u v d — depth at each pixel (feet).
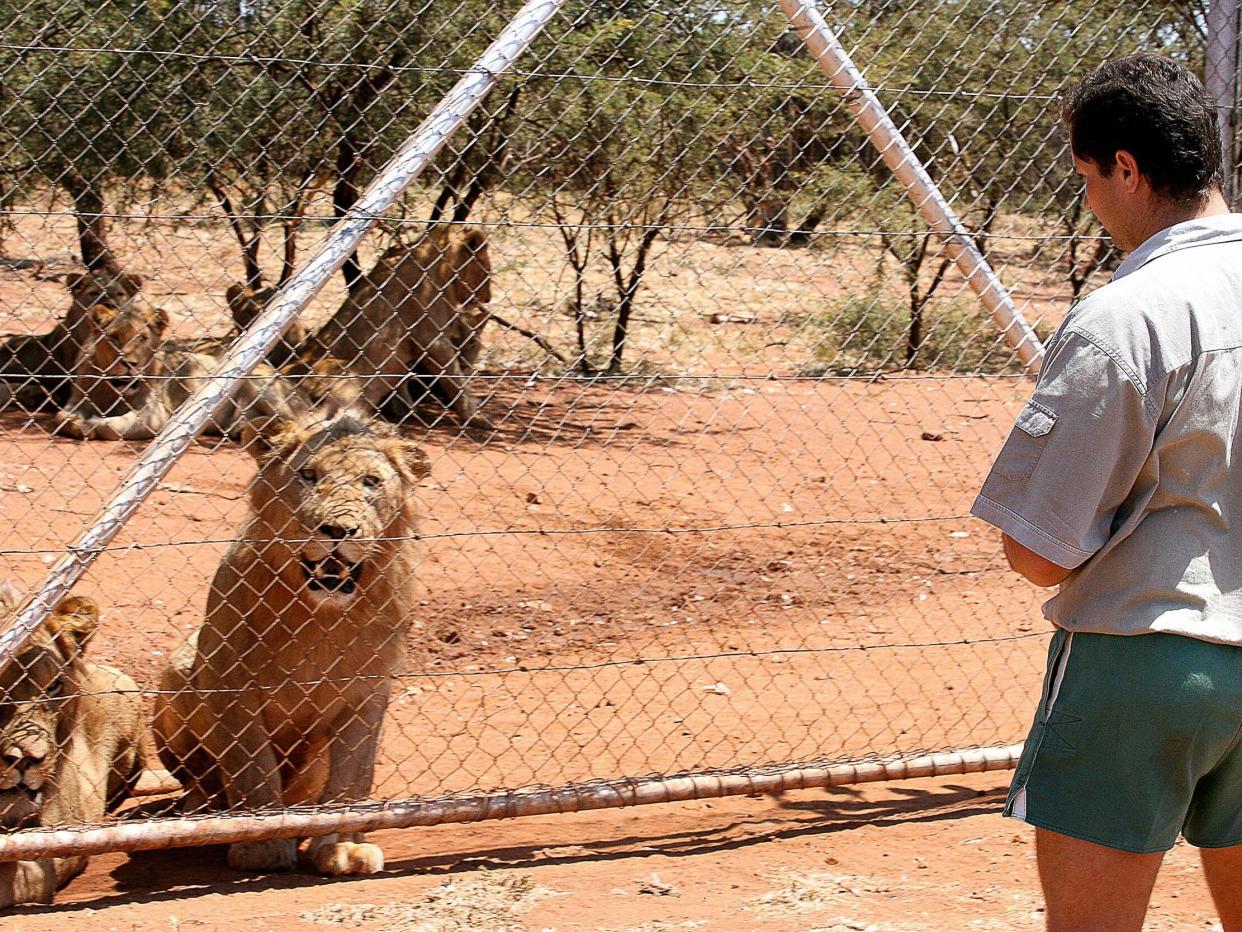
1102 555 9.20
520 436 40.55
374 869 15.03
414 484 16.12
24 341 39.27
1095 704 9.14
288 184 30.86
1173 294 8.93
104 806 16.11
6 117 22.65
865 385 47.85
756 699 21.34
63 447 35.12
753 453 39.42
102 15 23.48
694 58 28.94
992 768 16.81
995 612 26.35
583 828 16.63
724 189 29.19
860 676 22.54
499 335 49.47
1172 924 13.64
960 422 44.32
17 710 13.76
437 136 14.05
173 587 24.97
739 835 16.30
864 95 15.89
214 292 35.12
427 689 21.71
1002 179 41.22
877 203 39.96
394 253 40.78
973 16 22.72
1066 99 9.91
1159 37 23.52
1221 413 8.93
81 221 24.47
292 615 15.21
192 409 13.39
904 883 14.61
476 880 14.64
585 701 21.27
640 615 25.86
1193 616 8.95
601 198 33.65
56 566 13.12
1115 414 8.79
